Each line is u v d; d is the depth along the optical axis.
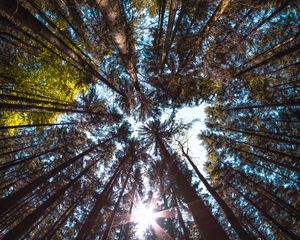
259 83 9.09
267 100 9.98
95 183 13.03
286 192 10.27
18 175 10.61
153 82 11.04
